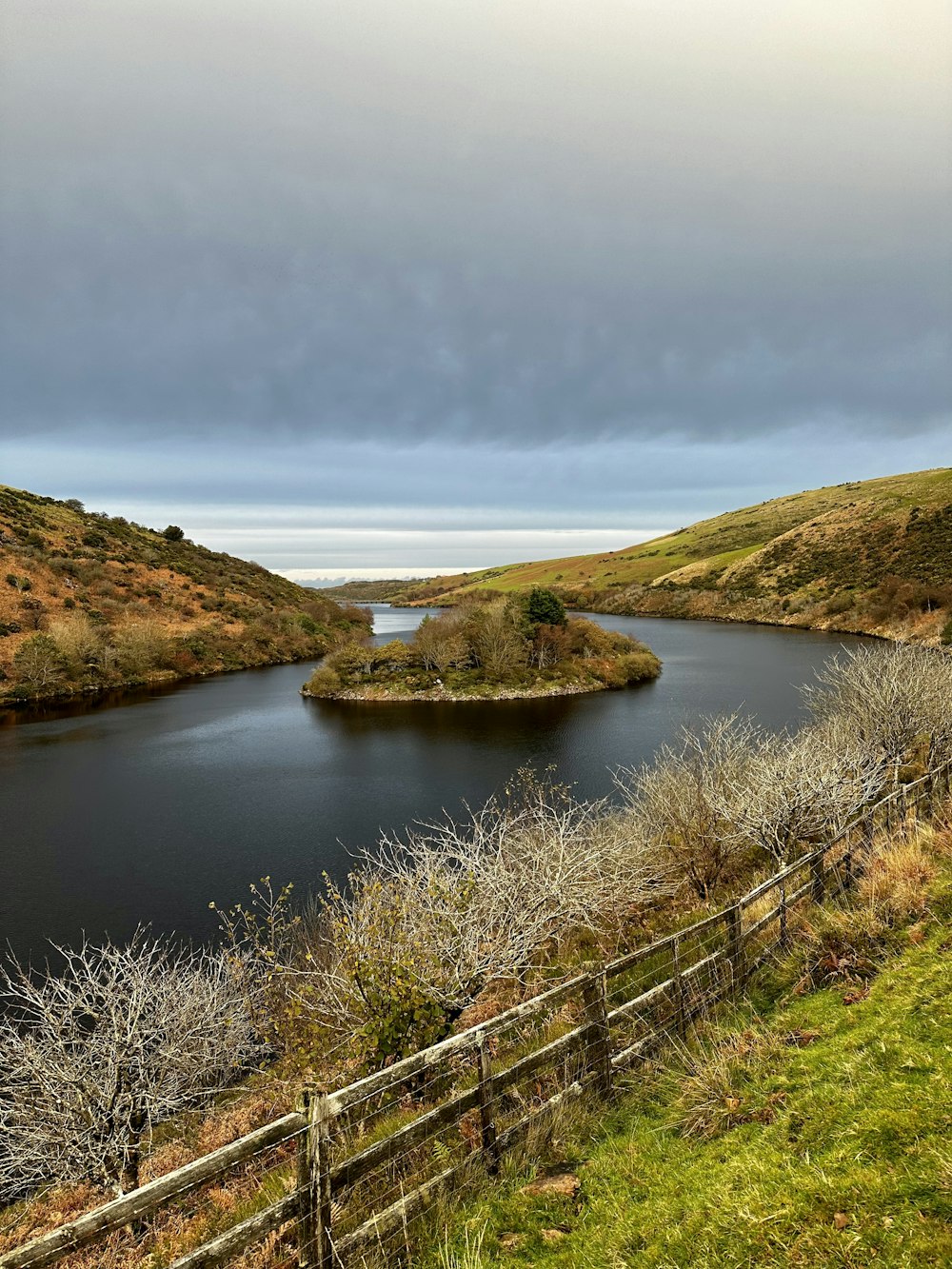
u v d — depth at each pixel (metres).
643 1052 6.58
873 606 92.75
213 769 38.50
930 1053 4.90
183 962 17.92
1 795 33.94
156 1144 9.55
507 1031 8.71
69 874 24.20
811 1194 3.98
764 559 147.00
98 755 42.09
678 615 137.25
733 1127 5.08
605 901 11.64
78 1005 10.08
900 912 7.61
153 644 77.31
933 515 121.50
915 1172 3.83
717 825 13.79
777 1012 6.70
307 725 50.81
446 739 44.78
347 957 8.52
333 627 116.69
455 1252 4.49
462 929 8.66
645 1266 3.95
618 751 39.44
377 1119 7.24
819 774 12.57
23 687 62.00
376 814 30.31
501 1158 5.36
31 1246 3.44
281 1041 10.95
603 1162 5.13
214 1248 3.93
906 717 17.14
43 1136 8.38
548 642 67.00
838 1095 4.86
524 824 16.67
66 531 108.88
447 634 68.88
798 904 8.98
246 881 23.56
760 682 59.91
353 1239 4.48
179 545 134.75
